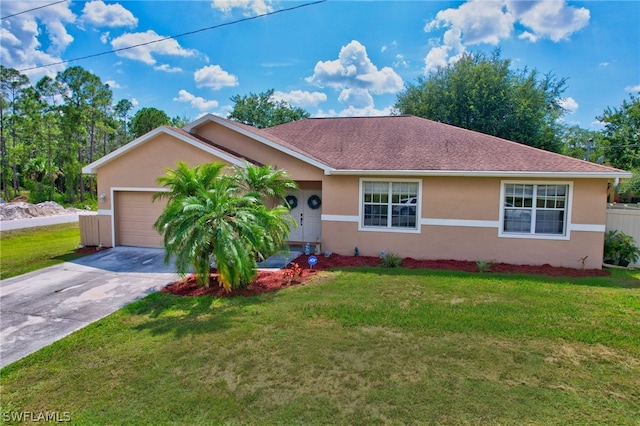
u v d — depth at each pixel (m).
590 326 6.35
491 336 5.96
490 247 11.44
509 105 29.28
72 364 5.33
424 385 4.56
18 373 5.11
